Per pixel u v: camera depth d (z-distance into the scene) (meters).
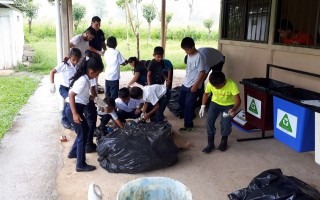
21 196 2.88
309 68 3.88
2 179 3.17
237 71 5.62
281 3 4.40
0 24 9.98
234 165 3.51
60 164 3.51
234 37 5.73
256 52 4.98
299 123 3.40
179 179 3.19
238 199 2.54
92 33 5.46
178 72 10.14
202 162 3.58
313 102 3.26
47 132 4.52
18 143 4.10
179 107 5.31
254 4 5.01
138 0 15.52
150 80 4.85
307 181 3.19
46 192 2.95
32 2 19.34
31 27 18.50
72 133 4.48
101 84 7.75
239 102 3.62
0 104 5.97
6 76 8.98
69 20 5.57
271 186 2.39
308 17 5.08
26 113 5.47
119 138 3.35
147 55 13.17
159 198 2.09
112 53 5.12
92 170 3.35
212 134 3.83
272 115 4.04
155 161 3.28
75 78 3.12
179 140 4.14
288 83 4.28
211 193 2.94
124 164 3.24
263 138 4.30
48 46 15.02
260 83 4.30
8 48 10.29
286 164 3.55
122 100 4.25
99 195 1.85
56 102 6.23
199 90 5.68
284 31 4.34
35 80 8.37
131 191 2.02
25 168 3.41
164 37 7.58
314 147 3.49
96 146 3.81
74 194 2.92
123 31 17.16
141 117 4.23
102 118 4.17
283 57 4.33
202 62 4.33
